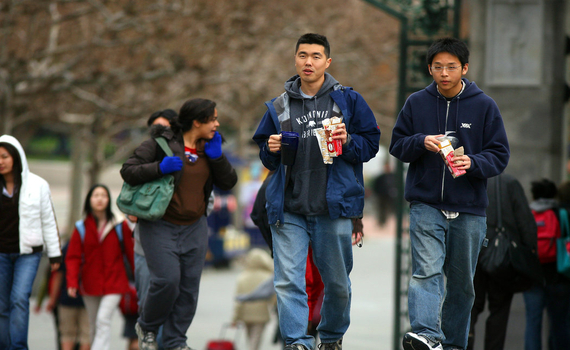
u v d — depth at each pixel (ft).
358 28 234.79
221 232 257.34
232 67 208.13
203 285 222.89
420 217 61.93
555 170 111.65
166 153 74.28
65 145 632.38
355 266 263.29
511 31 112.27
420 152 60.34
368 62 244.42
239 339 152.25
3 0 151.94
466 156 58.70
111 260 101.81
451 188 60.90
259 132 64.90
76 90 185.16
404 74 117.08
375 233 377.91
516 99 112.27
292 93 63.41
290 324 61.72
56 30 178.40
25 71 170.50
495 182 86.84
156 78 180.24
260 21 192.95
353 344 146.20
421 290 60.75
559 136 111.75
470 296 63.67
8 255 85.92
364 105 63.52
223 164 76.23
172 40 174.09
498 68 112.68
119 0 169.27
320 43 62.95
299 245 63.31
